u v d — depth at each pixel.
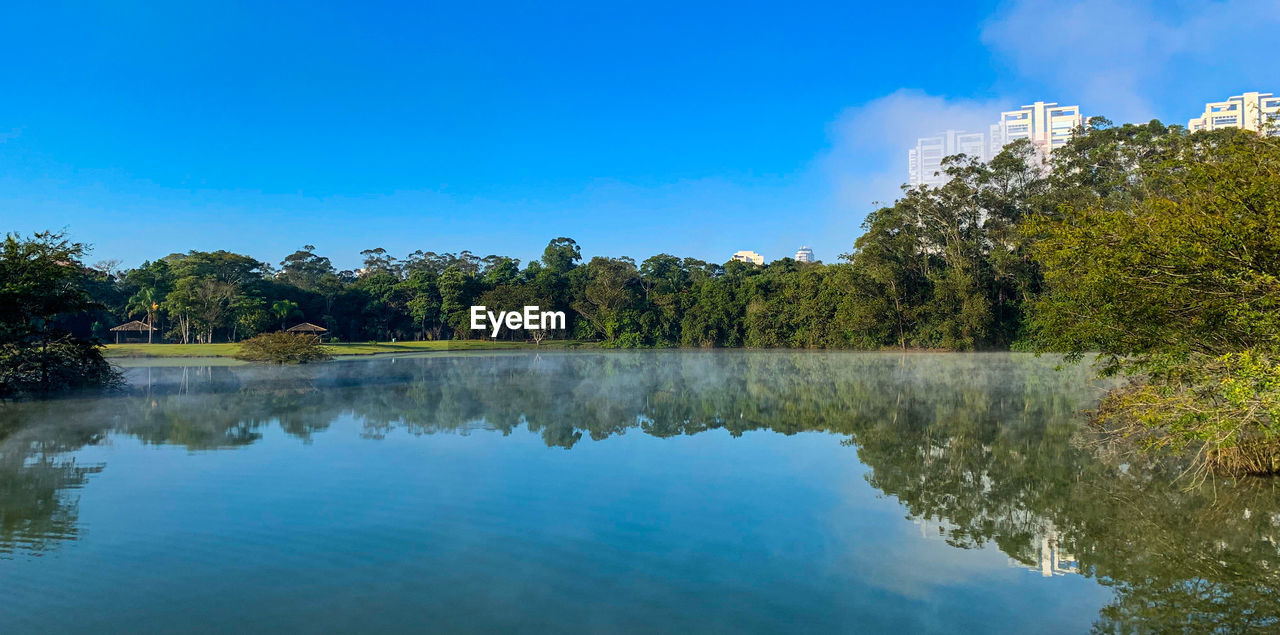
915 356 48.94
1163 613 5.98
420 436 14.12
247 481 10.09
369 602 5.93
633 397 22.02
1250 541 7.83
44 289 21.91
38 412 17.69
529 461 11.68
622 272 75.19
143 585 6.25
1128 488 10.20
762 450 12.85
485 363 41.72
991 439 14.23
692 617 5.73
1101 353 11.92
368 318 83.31
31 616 5.61
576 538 7.64
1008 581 6.63
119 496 9.22
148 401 20.25
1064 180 47.31
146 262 72.56
